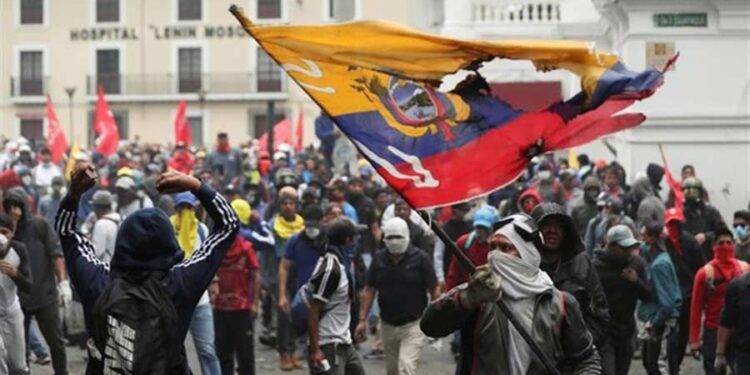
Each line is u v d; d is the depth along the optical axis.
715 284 32.41
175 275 16.02
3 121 167.00
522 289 17.91
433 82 18.12
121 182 45.69
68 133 166.00
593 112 18.64
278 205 45.28
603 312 25.19
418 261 31.69
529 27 86.81
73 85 166.50
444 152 18.05
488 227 33.59
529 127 18.23
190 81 165.12
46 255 34.59
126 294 15.73
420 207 17.94
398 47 17.91
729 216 59.78
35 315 34.62
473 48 18.02
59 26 166.50
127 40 166.00
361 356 41.28
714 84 59.53
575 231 23.12
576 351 18.06
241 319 33.75
